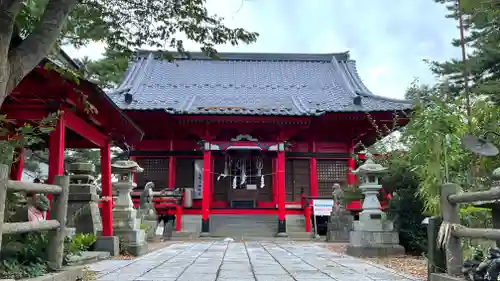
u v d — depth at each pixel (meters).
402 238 11.02
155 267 8.00
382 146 14.88
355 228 11.02
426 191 7.38
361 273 7.29
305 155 23.47
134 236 10.64
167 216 20.61
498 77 17.89
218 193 23.66
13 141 5.62
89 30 5.71
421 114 7.08
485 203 4.99
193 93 25.98
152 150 23.41
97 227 11.21
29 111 7.86
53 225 5.32
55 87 7.43
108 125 9.97
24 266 4.99
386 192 12.20
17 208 5.64
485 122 7.47
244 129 21.58
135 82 26.02
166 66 29.72
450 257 5.06
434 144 6.70
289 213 21.45
